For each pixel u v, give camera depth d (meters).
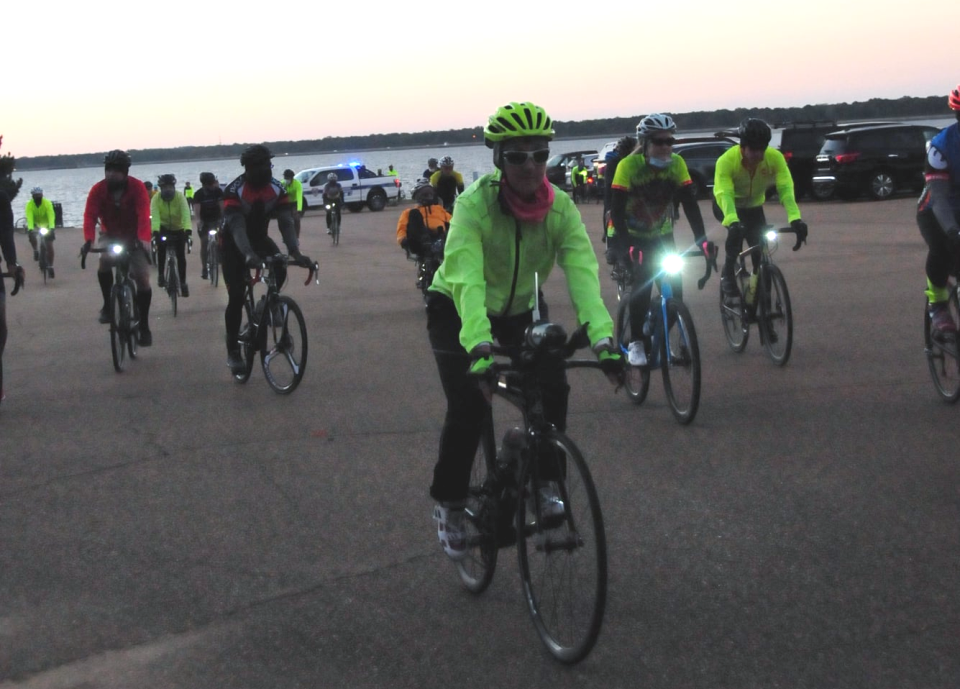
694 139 31.27
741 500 5.02
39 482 5.84
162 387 8.36
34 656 3.67
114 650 3.70
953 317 6.45
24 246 32.84
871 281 12.53
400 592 4.12
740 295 8.31
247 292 8.16
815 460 5.61
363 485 5.53
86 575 4.42
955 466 5.40
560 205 3.69
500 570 4.31
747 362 8.19
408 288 14.75
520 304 3.91
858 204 26.16
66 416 7.45
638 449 5.97
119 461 6.21
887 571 4.11
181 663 3.58
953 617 3.68
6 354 10.48
